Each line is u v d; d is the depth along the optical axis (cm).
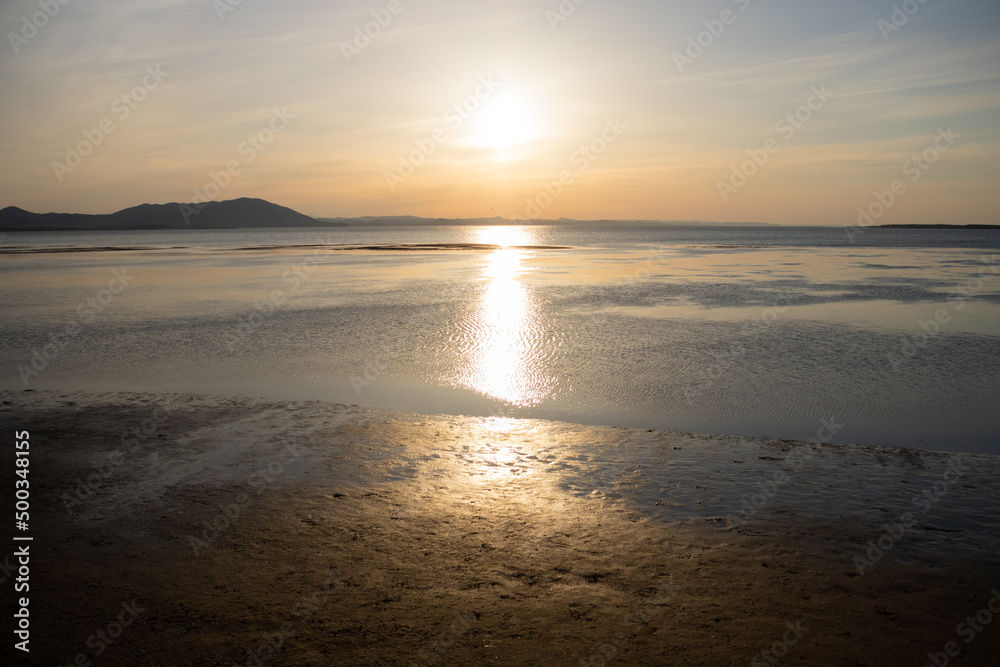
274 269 5488
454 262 6606
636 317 2652
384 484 873
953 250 9269
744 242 13600
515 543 688
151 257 7325
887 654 482
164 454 998
